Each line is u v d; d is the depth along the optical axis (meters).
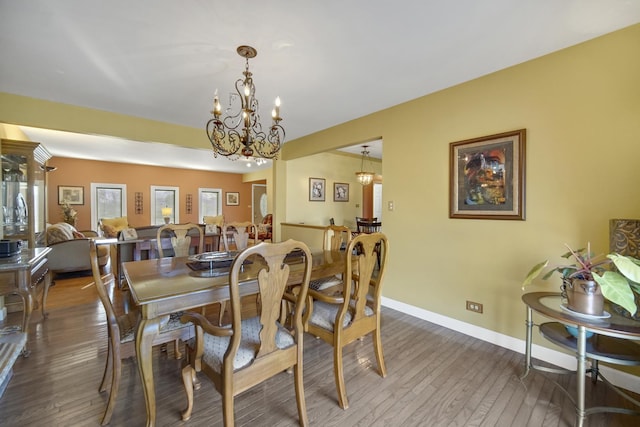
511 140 2.32
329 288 2.60
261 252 1.28
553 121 2.13
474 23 1.77
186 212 9.34
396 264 3.21
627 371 1.84
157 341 1.67
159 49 2.07
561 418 1.59
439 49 2.07
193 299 1.55
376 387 1.85
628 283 1.40
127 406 1.64
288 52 2.11
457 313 2.70
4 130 3.64
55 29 1.83
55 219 7.30
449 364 2.13
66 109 3.13
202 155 6.84
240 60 2.22
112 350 1.53
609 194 1.90
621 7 1.62
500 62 2.26
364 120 3.56
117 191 8.19
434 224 2.86
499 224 2.41
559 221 2.11
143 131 3.63
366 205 7.39
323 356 2.24
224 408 1.26
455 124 2.69
